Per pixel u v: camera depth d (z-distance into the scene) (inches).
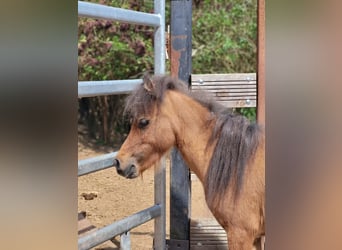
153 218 108.1
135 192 172.7
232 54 223.8
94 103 240.1
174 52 110.1
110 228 91.5
